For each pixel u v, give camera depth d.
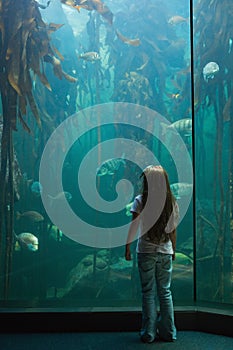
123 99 6.50
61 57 5.46
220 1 4.58
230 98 4.46
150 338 3.16
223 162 4.43
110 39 6.49
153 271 3.21
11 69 4.84
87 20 6.49
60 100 6.11
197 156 4.58
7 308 3.69
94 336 3.37
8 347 3.07
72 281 5.84
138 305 3.89
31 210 5.91
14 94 4.87
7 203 4.88
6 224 4.85
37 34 5.09
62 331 3.50
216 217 4.40
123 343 3.16
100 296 5.79
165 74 6.43
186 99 6.34
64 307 3.74
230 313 3.38
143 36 6.50
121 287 5.78
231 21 4.52
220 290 4.25
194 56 4.73
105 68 6.51
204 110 4.63
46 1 6.27
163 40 6.46
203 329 3.48
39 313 3.52
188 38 6.43
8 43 4.86
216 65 4.57
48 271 5.82
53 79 6.13
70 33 6.46
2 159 4.84
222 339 3.24
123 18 6.52
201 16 4.68
